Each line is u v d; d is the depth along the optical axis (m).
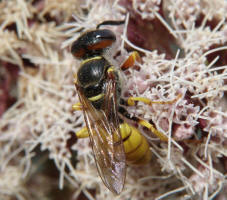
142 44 0.10
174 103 0.10
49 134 0.11
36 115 0.11
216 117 0.10
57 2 0.11
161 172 0.10
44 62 0.11
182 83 0.10
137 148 0.10
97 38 0.10
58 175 0.12
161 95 0.10
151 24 0.11
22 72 0.11
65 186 0.12
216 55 0.10
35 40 0.11
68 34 0.11
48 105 0.11
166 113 0.10
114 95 0.10
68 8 0.11
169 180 0.10
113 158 0.10
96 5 0.11
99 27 0.10
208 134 0.10
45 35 0.11
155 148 0.10
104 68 0.10
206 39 0.10
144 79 0.10
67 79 0.11
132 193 0.11
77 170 0.11
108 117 0.10
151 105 0.10
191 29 0.10
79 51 0.10
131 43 0.10
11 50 0.11
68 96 0.11
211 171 0.10
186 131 0.10
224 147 0.10
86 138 0.11
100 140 0.10
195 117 0.10
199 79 0.10
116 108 0.10
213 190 0.10
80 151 0.11
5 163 0.11
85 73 0.10
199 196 0.10
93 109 0.10
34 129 0.11
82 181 0.11
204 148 0.10
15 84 0.12
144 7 0.10
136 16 0.10
